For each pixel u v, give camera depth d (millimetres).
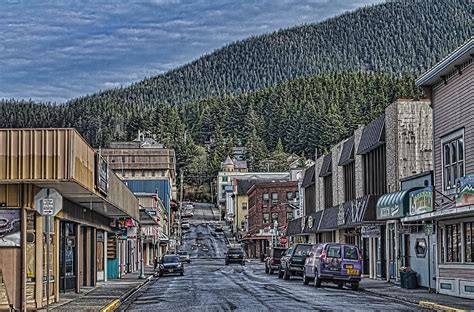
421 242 35156
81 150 23453
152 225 72312
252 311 23422
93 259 38781
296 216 88812
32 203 23422
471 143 29109
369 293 33438
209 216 176625
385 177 43031
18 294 23266
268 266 56938
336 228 54000
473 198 25453
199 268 72125
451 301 27094
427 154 39781
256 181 139000
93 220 37156
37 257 24312
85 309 24312
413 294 31250
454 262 30469
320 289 36031
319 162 65875
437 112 33312
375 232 42688
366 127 47156
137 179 113375
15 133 21844
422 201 31781
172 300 29172
